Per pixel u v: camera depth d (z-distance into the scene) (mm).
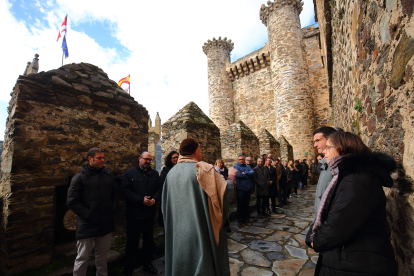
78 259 1983
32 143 2424
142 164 2645
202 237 1312
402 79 1120
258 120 15664
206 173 1409
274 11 13508
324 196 1247
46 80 2633
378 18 1458
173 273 1343
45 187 2477
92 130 3037
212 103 17250
